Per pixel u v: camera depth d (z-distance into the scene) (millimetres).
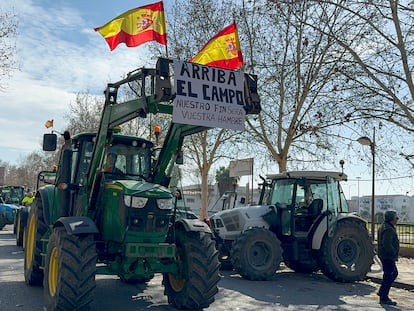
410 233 16766
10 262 11898
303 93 17859
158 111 6609
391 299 9023
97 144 7223
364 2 11992
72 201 7984
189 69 6535
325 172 11445
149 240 6789
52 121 12312
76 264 6199
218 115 6629
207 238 7055
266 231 10562
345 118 13742
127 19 8461
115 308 7277
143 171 8125
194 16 21562
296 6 15930
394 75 11812
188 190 42531
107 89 7148
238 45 10320
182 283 7215
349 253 11047
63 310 6188
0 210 21906
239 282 10180
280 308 7812
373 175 15617
